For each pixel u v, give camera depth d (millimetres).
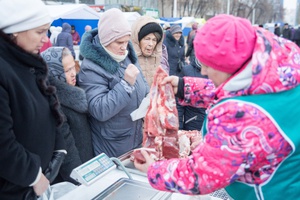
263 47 714
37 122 1011
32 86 1027
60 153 1204
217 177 739
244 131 708
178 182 805
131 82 1552
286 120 723
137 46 2277
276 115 715
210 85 1217
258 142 707
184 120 2287
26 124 961
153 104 1320
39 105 1032
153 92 1333
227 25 734
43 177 1013
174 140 1325
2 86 880
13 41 966
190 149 1426
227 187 883
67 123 1536
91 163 1068
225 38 729
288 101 730
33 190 1015
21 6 940
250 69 728
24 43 985
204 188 771
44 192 1062
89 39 1650
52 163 1144
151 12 17609
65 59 1519
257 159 725
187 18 13531
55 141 1200
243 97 738
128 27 1603
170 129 1318
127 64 1743
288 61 737
